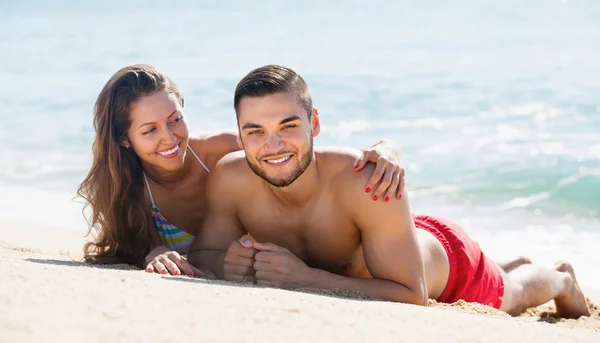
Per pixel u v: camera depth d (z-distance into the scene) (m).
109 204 5.12
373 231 4.36
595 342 3.35
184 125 4.99
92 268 4.09
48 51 22.31
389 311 3.50
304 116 4.20
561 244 7.96
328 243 4.59
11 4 31.22
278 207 4.63
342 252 4.64
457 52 19.27
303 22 24.34
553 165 10.67
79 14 29.34
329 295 4.14
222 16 26.25
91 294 3.09
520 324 3.70
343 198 4.43
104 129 5.01
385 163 4.34
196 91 15.80
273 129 4.13
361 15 24.72
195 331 2.70
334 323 3.08
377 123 13.36
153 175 5.22
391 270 4.34
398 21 23.69
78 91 16.86
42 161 11.51
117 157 5.07
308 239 4.64
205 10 27.61
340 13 25.23
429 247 5.01
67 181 10.35
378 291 4.29
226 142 5.35
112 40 23.55
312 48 20.52
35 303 2.83
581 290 6.21
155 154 4.93
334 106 14.55
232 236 4.84
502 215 9.02
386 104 14.57
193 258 4.91
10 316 2.61
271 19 25.09
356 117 13.77
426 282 4.93
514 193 9.76
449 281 5.13
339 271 4.75
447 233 5.24
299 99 4.18
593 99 14.20
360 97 15.13
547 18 22.56
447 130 12.73
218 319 2.91
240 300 3.31
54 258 5.07
